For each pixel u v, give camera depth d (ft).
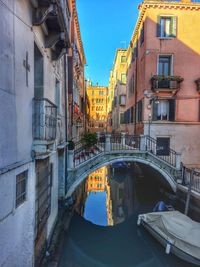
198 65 58.59
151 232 33.71
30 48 18.60
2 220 13.48
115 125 125.39
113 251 34.71
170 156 56.44
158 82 56.18
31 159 18.83
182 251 27.91
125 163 86.53
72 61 49.01
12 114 14.83
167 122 58.03
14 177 15.25
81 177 44.47
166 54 58.34
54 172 30.89
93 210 54.29
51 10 18.89
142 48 62.54
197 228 29.53
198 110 58.65
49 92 26.48
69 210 40.06
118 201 59.52
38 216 21.52
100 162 46.85
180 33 58.49
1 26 13.17
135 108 70.79
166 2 57.21
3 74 13.42
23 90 16.89
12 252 15.05
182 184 45.60
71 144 44.06
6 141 13.88
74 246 36.22
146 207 50.08
